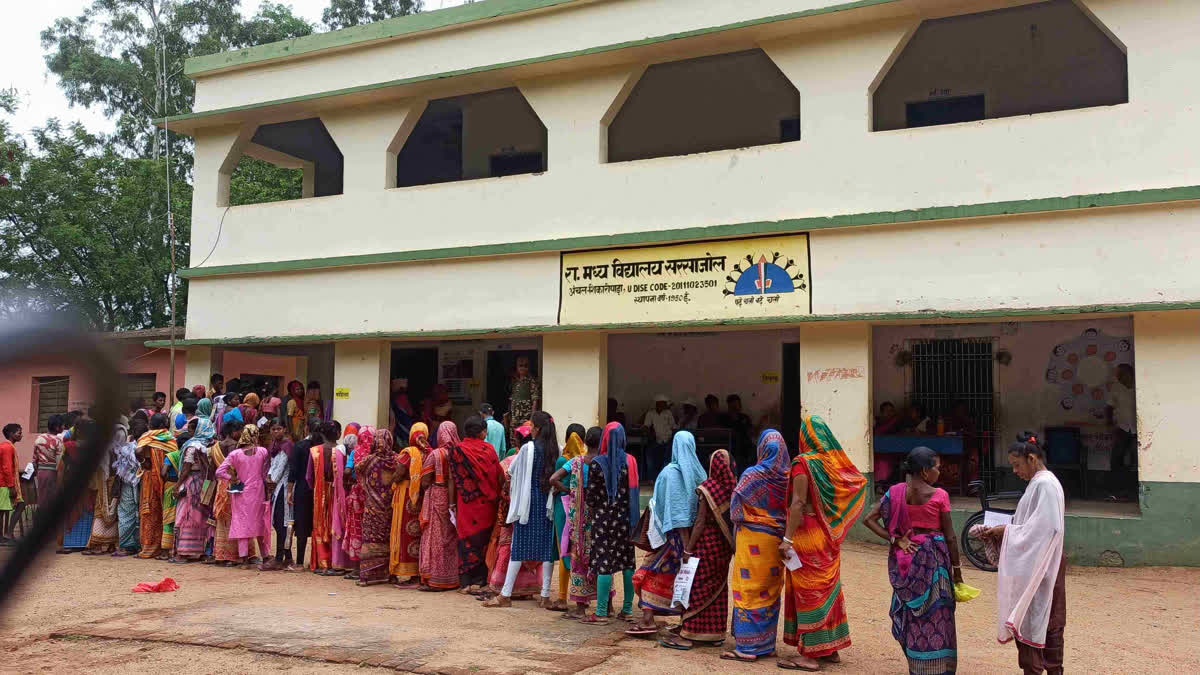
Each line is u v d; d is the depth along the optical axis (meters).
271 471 10.32
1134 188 10.03
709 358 16.64
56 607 8.02
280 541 10.23
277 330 15.28
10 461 11.67
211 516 10.80
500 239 13.70
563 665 6.13
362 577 9.28
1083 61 13.20
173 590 8.90
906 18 11.27
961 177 10.88
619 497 7.60
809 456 6.32
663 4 12.68
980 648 6.90
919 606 5.72
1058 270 10.27
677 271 12.32
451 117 17.02
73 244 24.12
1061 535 5.59
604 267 12.84
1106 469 12.98
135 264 25.02
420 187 14.38
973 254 10.70
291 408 15.09
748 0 12.11
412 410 16.03
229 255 15.84
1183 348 9.70
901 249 11.06
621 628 7.35
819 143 11.66
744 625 6.45
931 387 14.19
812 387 11.43
